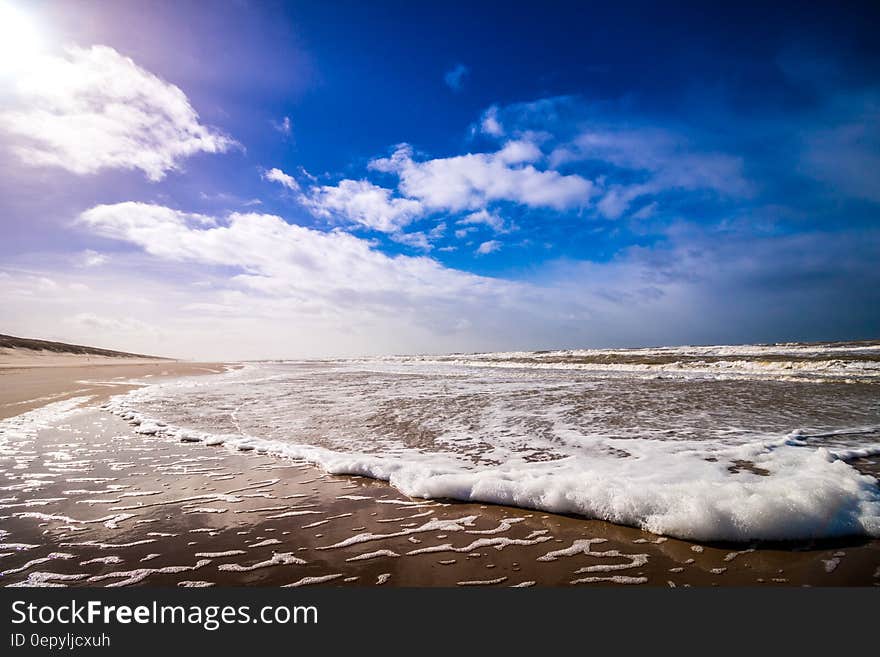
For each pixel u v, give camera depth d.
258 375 25.53
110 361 53.06
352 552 3.51
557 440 7.17
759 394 12.34
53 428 8.69
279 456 6.49
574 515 4.13
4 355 44.81
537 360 37.38
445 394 14.00
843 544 3.39
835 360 21.20
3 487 5.12
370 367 36.12
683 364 23.27
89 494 4.88
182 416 10.03
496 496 4.50
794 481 4.29
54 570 3.28
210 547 3.61
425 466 5.57
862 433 7.26
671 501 3.89
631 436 7.38
